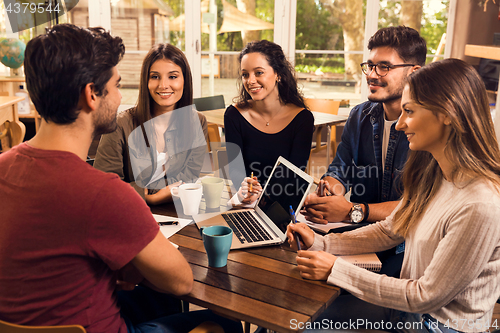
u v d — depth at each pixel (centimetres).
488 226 89
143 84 183
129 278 101
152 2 486
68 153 81
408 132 101
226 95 511
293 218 121
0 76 461
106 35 86
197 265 109
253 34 496
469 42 467
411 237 111
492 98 352
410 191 117
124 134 180
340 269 101
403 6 473
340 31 488
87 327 84
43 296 80
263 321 85
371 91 155
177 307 132
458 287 92
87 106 83
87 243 78
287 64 194
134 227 79
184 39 497
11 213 78
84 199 77
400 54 148
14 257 79
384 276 101
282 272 107
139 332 101
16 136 356
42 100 80
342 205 140
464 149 95
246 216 141
